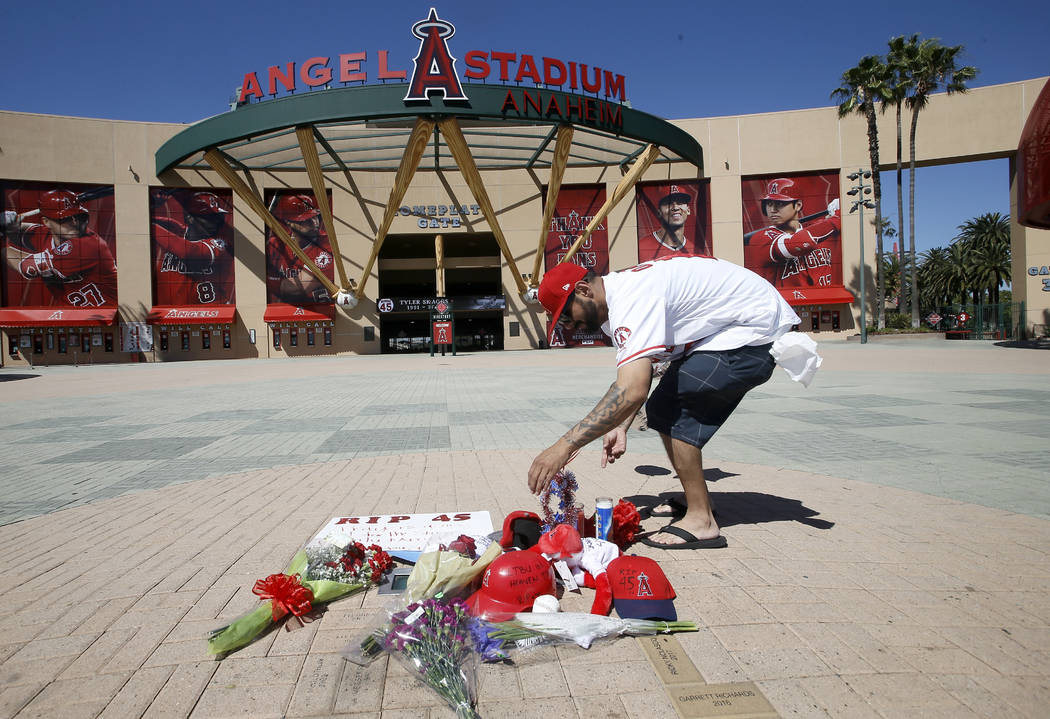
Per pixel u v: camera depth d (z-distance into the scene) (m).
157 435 7.02
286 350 33.75
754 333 2.58
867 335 32.06
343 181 34.19
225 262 33.22
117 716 1.57
